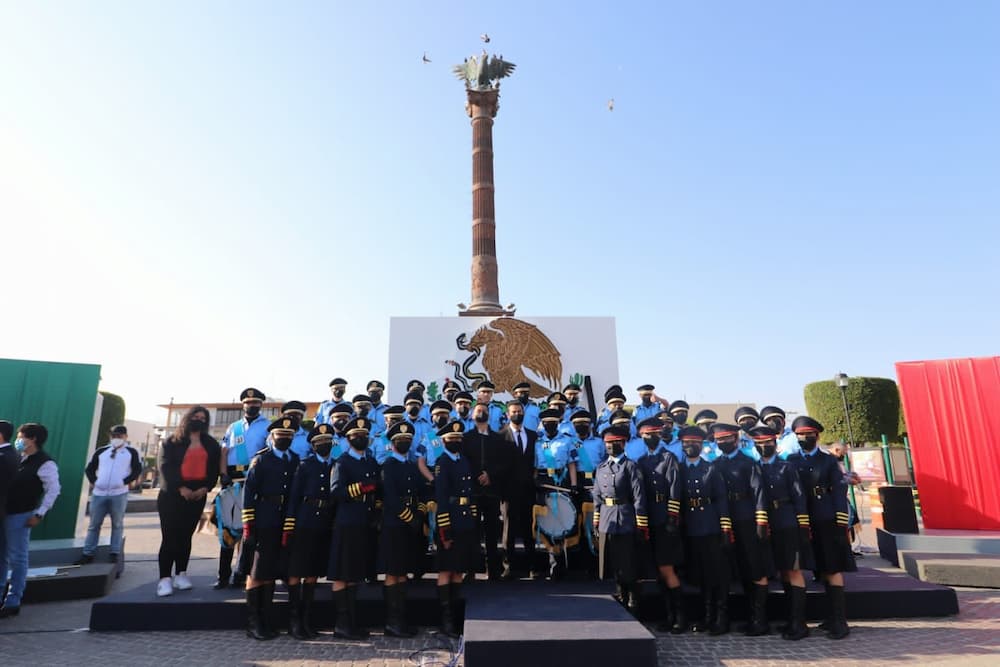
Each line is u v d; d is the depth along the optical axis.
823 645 6.60
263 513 7.07
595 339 16.52
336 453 9.22
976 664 5.87
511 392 15.96
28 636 6.96
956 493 11.91
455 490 7.31
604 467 7.79
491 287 22.77
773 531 7.18
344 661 6.05
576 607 6.66
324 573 7.38
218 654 6.29
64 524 12.08
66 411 12.52
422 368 16.14
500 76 25.27
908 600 7.73
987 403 11.91
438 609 7.38
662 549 7.30
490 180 24.05
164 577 7.78
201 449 8.29
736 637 6.96
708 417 9.87
